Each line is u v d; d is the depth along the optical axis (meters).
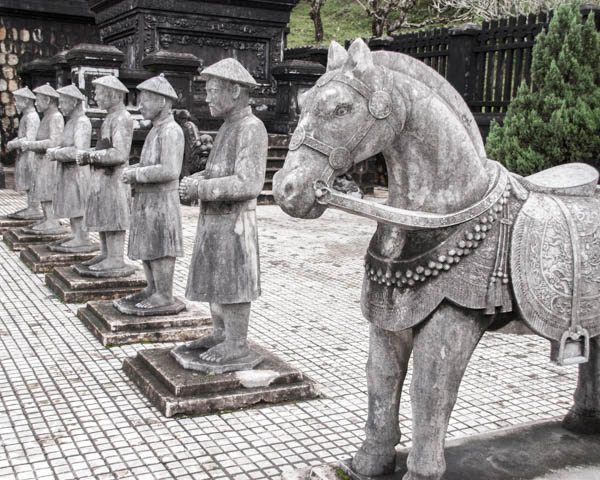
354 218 12.66
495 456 3.11
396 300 2.67
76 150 7.36
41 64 17.38
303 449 3.84
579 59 9.45
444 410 2.70
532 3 18.97
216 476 3.52
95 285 6.75
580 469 3.00
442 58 13.84
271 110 16.58
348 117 2.45
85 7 19.69
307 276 8.16
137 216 5.51
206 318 5.76
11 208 12.38
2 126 19.38
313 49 17.08
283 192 2.47
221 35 15.91
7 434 3.92
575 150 9.23
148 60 13.80
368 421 3.04
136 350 5.36
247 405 4.36
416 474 2.74
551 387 4.88
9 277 7.66
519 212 2.70
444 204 2.58
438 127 2.54
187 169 10.38
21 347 5.42
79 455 3.70
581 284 2.77
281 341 5.76
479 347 5.75
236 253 4.37
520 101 9.70
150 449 3.79
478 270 2.61
